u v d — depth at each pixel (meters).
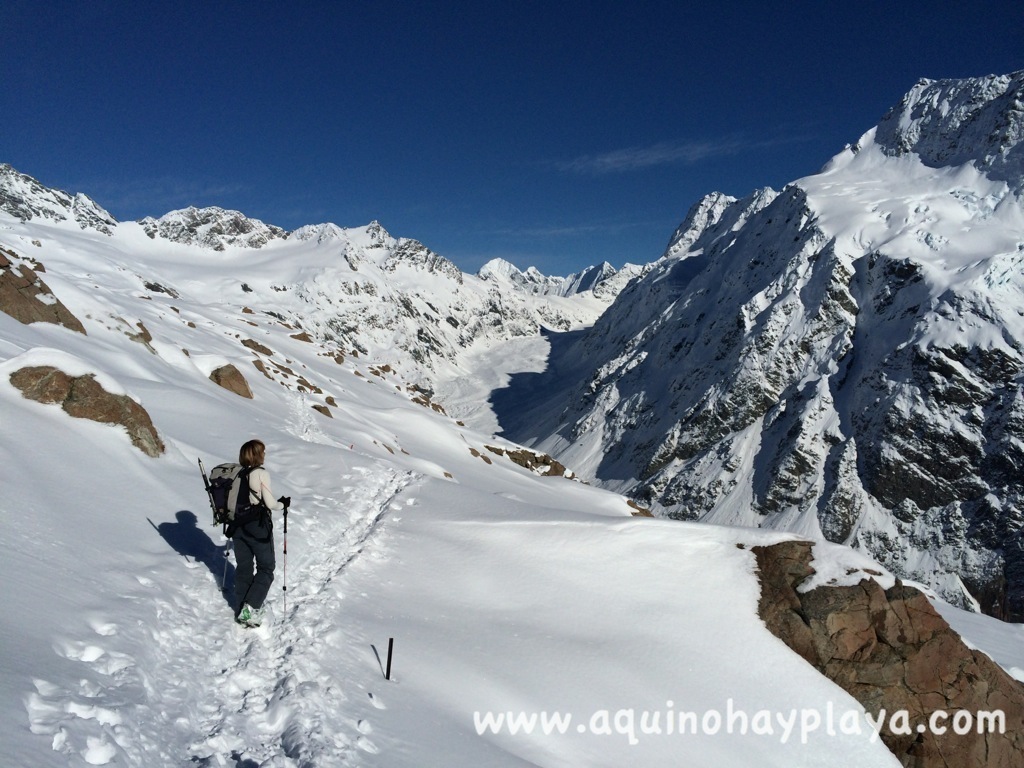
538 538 15.73
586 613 13.75
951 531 130.88
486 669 10.47
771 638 14.54
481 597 13.18
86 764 4.55
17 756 4.09
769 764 11.77
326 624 9.26
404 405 69.31
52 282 28.92
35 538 7.92
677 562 15.69
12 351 17.05
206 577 9.27
